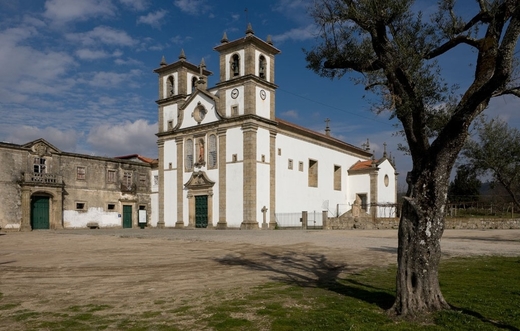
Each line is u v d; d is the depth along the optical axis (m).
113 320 7.62
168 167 45.72
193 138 43.19
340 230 34.88
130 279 11.88
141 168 51.19
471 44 8.66
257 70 39.81
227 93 40.50
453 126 7.49
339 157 52.41
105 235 30.98
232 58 40.66
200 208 42.06
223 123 40.22
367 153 59.03
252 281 11.34
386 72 8.41
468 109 7.24
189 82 46.97
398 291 7.78
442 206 7.76
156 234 31.62
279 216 40.84
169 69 47.50
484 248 18.23
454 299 8.55
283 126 42.19
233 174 39.12
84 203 45.00
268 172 39.78
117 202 48.12
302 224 38.72
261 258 16.12
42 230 40.03
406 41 9.00
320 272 12.73
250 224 37.31
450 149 7.62
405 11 8.39
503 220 36.00
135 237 28.36
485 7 8.49
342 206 52.19
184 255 17.33
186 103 44.38
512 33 6.63
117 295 9.77
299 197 44.09
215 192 40.53
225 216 39.38
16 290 10.47
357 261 14.83
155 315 7.93
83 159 45.25
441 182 7.68
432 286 7.71
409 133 8.05
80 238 28.00
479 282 10.45
